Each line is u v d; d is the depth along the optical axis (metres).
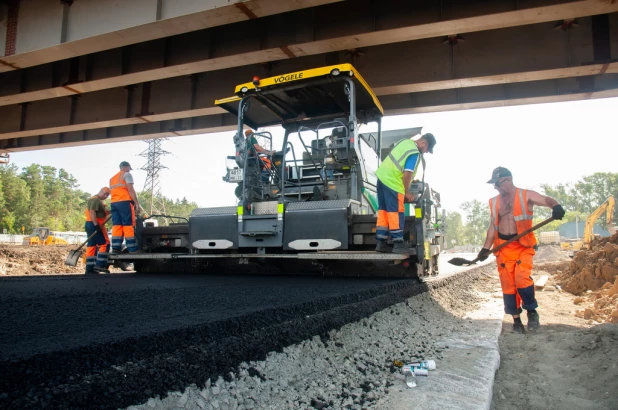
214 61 10.51
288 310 3.05
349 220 5.90
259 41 10.10
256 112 7.47
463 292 8.05
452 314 5.75
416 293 5.61
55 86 12.00
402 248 5.30
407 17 8.98
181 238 7.43
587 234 26.91
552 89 11.76
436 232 8.62
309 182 6.96
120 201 7.66
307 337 2.88
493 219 4.87
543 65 9.82
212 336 2.31
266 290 4.25
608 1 7.72
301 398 2.31
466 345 3.86
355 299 4.01
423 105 12.68
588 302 7.28
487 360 3.33
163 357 1.93
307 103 7.11
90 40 9.43
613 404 2.76
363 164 6.61
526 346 4.17
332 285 4.91
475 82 10.52
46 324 2.34
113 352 1.84
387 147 9.08
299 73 6.25
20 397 1.40
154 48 11.06
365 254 5.45
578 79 11.55
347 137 6.24
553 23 9.90
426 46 10.73
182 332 2.19
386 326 4.02
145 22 8.83
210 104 12.74
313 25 9.62
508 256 4.71
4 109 15.48
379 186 5.45
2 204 76.00
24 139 18.36
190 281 5.49
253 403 2.09
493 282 11.53
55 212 92.81
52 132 15.27
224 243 6.54
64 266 15.45
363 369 2.94
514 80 10.41
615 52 9.40
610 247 8.98
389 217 5.29
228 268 7.33
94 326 2.28
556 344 4.12
